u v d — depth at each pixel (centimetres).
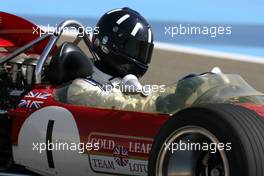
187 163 1917
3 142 2409
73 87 2261
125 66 2386
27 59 2498
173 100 2073
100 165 2122
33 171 2319
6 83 2498
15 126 2316
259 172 1755
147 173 1997
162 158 1906
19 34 2688
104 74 2412
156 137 1927
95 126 2123
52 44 2398
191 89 2062
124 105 2153
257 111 1945
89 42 2630
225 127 1792
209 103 1912
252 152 1755
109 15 2414
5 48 2702
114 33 2377
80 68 2366
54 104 2255
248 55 5144
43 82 2444
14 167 2414
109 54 2386
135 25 2378
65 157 2195
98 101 2206
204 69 4662
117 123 2084
